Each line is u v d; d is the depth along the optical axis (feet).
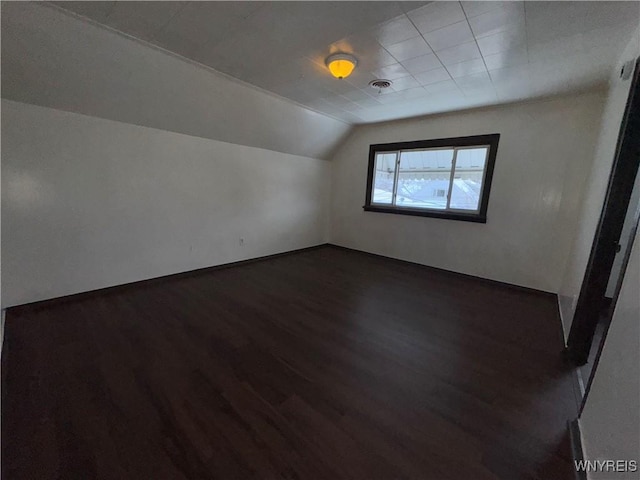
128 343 6.66
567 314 7.79
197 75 8.52
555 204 10.11
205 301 9.21
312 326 7.75
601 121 8.60
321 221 17.78
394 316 8.49
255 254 14.47
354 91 9.86
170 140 10.59
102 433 4.24
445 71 8.03
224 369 5.82
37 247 8.23
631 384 2.97
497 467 3.86
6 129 7.42
